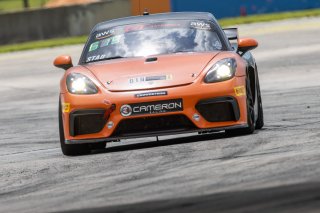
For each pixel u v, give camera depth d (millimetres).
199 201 19797
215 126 29812
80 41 97250
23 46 99188
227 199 19641
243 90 30391
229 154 27016
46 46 96125
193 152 28234
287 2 108000
